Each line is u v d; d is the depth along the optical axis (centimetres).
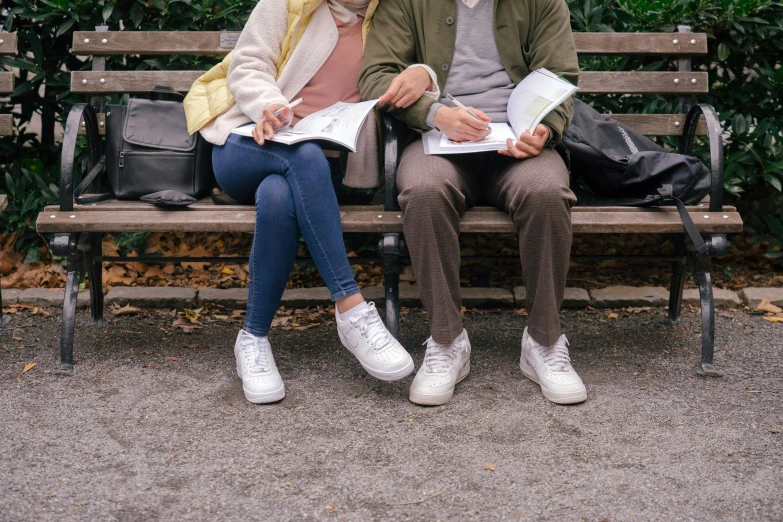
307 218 234
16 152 373
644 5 330
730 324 313
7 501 182
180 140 276
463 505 183
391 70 260
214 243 369
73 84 298
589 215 254
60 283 344
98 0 333
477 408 235
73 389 244
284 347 285
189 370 261
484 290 341
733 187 341
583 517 179
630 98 349
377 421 226
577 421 226
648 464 203
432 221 234
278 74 265
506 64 263
